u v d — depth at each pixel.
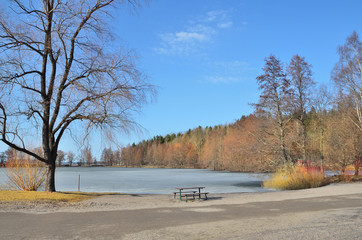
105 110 16.02
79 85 16.16
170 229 7.88
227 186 29.95
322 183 24.44
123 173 72.88
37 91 16.20
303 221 8.61
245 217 9.71
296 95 30.23
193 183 35.16
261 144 30.14
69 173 72.69
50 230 7.83
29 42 15.81
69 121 16.97
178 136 165.00
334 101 34.75
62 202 13.85
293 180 24.45
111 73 16.58
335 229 7.17
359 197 14.89
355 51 31.75
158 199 15.59
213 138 102.06
